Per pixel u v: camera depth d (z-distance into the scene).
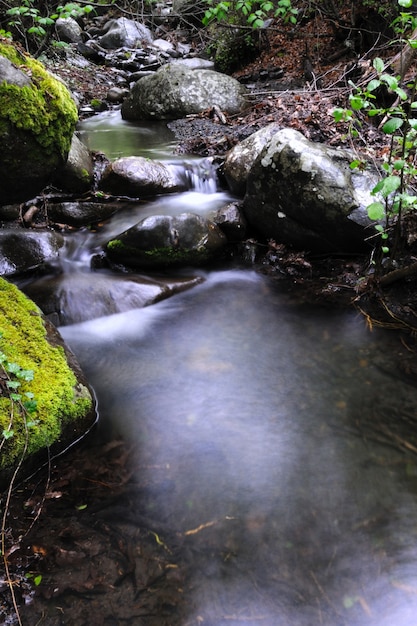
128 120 9.48
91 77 11.53
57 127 3.71
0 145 3.47
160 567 2.22
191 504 2.54
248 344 3.94
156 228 4.84
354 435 3.00
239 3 8.08
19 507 2.47
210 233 5.07
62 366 3.03
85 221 5.47
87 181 5.86
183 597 2.10
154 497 2.57
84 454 2.84
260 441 2.97
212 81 9.14
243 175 5.93
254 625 2.00
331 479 2.71
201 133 7.96
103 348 3.88
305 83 9.38
